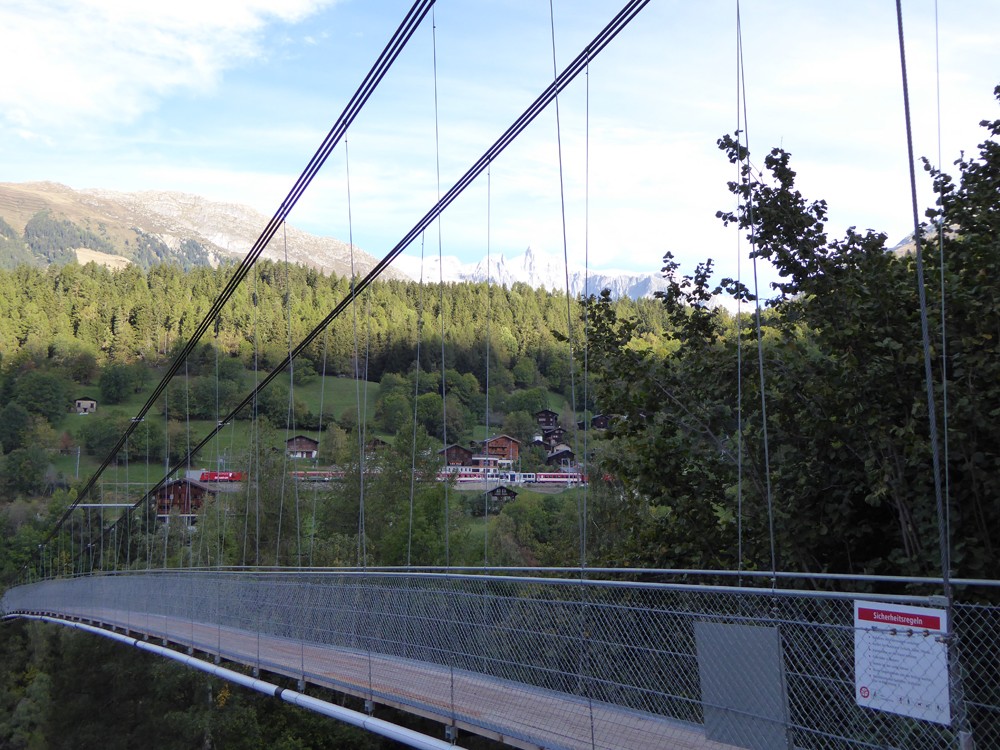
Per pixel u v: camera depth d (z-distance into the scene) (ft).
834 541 28.12
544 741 19.67
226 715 73.87
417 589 25.67
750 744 15.69
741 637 16.01
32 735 111.14
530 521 85.87
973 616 15.60
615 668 18.22
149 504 143.95
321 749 68.18
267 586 39.65
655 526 33.37
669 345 37.24
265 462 115.85
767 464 23.24
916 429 25.14
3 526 195.62
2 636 136.26
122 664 93.04
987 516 24.36
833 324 26.86
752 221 27.81
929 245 26.21
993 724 14.97
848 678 14.55
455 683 23.02
